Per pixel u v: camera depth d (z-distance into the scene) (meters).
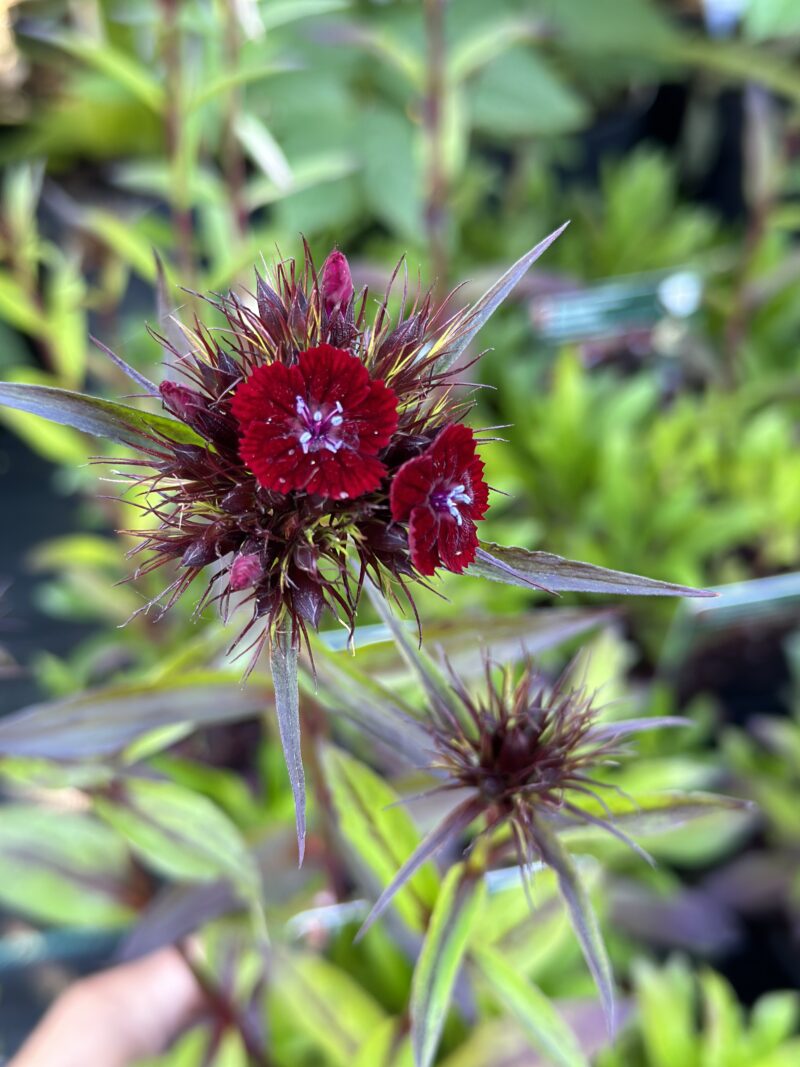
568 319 0.38
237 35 0.27
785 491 0.36
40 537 0.43
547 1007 0.18
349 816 0.19
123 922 0.23
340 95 0.44
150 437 0.15
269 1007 0.25
